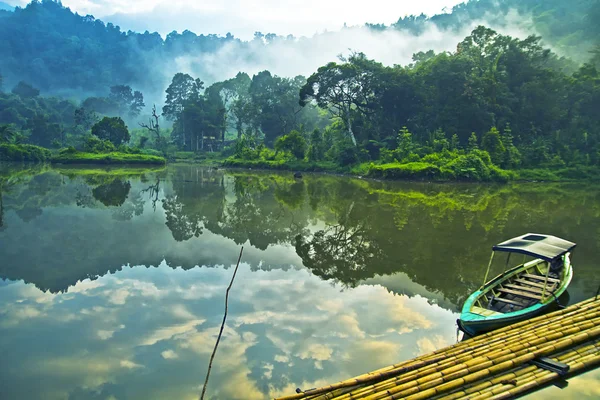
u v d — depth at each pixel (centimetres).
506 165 4303
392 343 762
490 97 4878
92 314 871
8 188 2778
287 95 7625
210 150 8562
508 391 581
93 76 15850
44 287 1021
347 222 1880
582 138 4819
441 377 598
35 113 9575
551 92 5153
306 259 1308
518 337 716
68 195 2520
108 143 6812
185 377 645
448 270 1215
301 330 809
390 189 3250
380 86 5012
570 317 790
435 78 5075
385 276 1156
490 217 2016
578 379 631
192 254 1330
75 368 671
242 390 615
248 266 1223
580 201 2644
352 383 585
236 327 818
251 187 3266
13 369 666
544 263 1127
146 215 1956
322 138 5803
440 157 4206
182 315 870
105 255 1295
